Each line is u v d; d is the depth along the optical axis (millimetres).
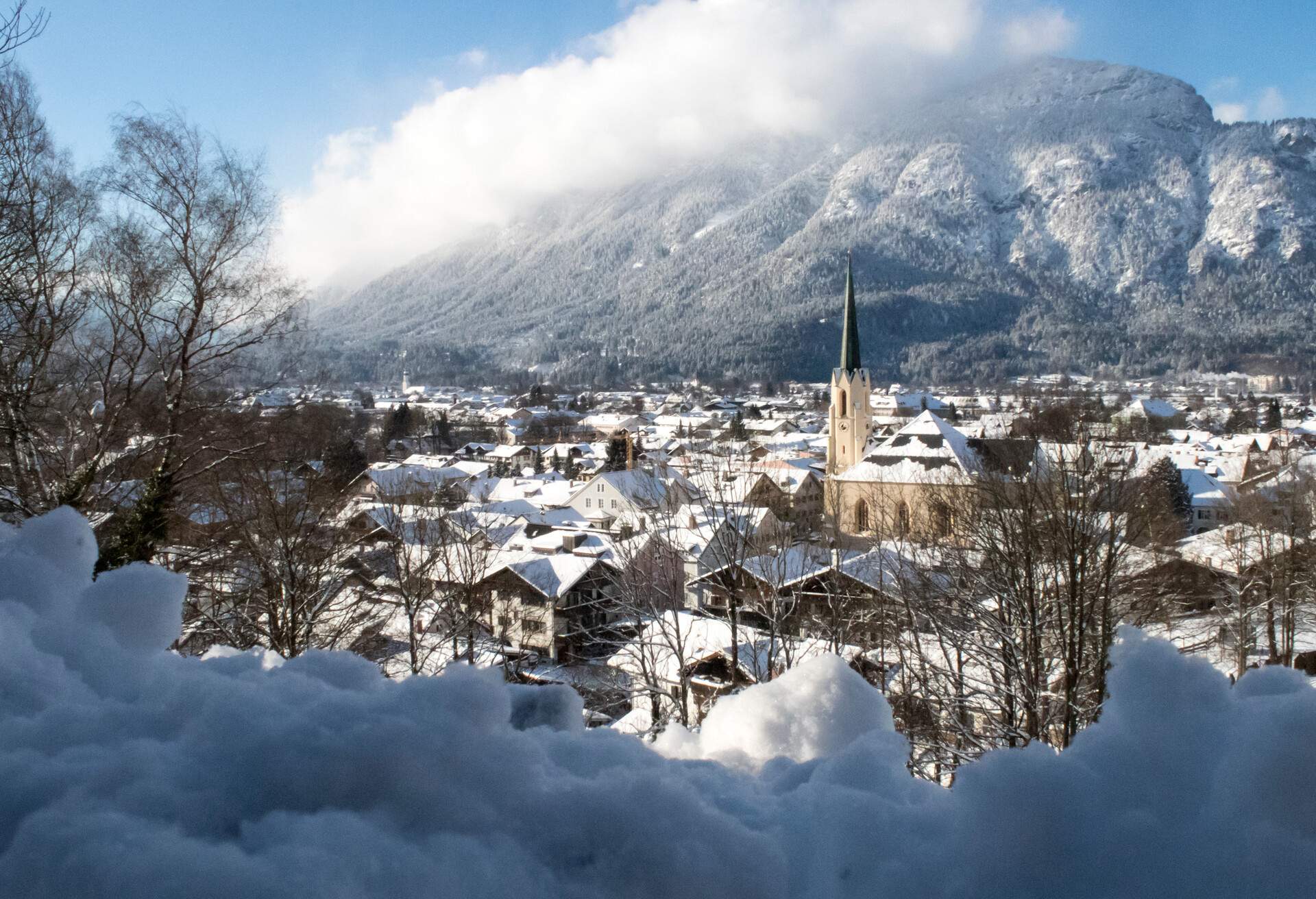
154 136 15086
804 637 21375
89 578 3783
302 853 1998
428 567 23203
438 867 2115
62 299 14883
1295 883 2117
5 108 13508
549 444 122750
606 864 2281
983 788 2531
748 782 3158
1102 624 14352
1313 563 28094
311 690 2928
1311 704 2389
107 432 14875
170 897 1802
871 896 2418
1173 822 2371
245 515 17375
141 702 2818
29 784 2219
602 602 29734
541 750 2762
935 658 20078
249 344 15984
